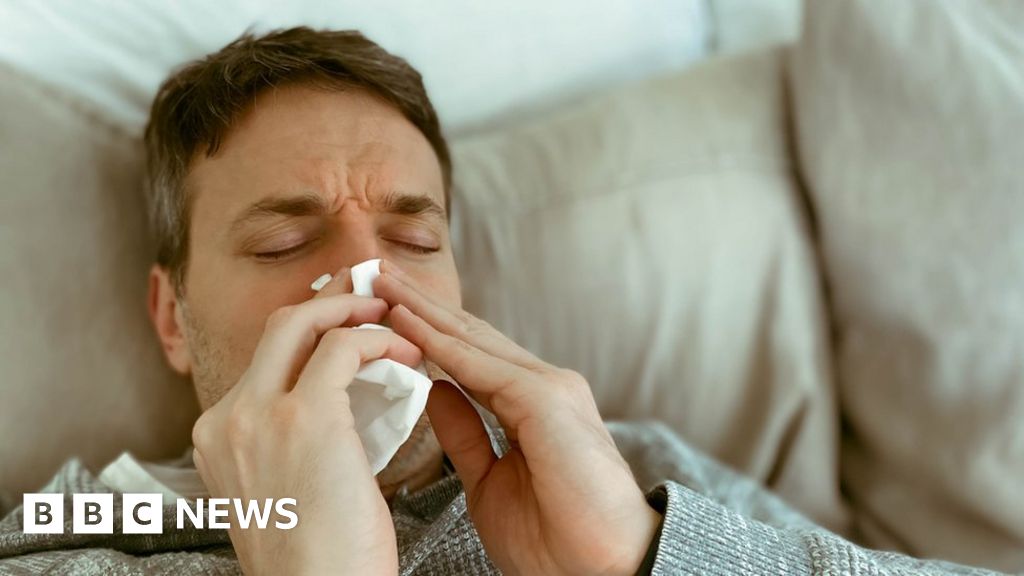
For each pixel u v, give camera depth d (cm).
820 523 112
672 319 114
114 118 110
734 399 116
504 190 117
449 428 73
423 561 74
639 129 118
